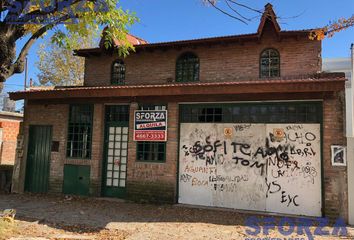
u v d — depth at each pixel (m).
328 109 8.55
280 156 9.12
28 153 12.13
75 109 11.67
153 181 10.20
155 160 10.33
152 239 6.68
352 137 8.30
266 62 11.54
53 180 11.59
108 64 13.64
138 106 10.71
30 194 11.55
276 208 9.05
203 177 9.86
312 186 8.76
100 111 11.13
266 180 9.22
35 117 12.15
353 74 10.95
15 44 7.16
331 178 8.38
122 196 10.80
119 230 7.29
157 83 12.67
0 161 18.89
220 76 11.89
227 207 9.52
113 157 11.07
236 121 9.66
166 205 9.82
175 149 10.05
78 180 11.25
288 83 8.42
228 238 6.80
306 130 8.93
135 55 13.21
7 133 20.73
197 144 10.01
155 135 10.27
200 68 12.18
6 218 7.54
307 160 8.85
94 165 11.00
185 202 9.98
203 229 7.42
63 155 11.55
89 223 7.82
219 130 9.81
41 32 7.68
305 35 10.95
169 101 10.23
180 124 10.23
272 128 9.27
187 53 12.52
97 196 10.88
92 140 11.15
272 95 9.07
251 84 8.77
